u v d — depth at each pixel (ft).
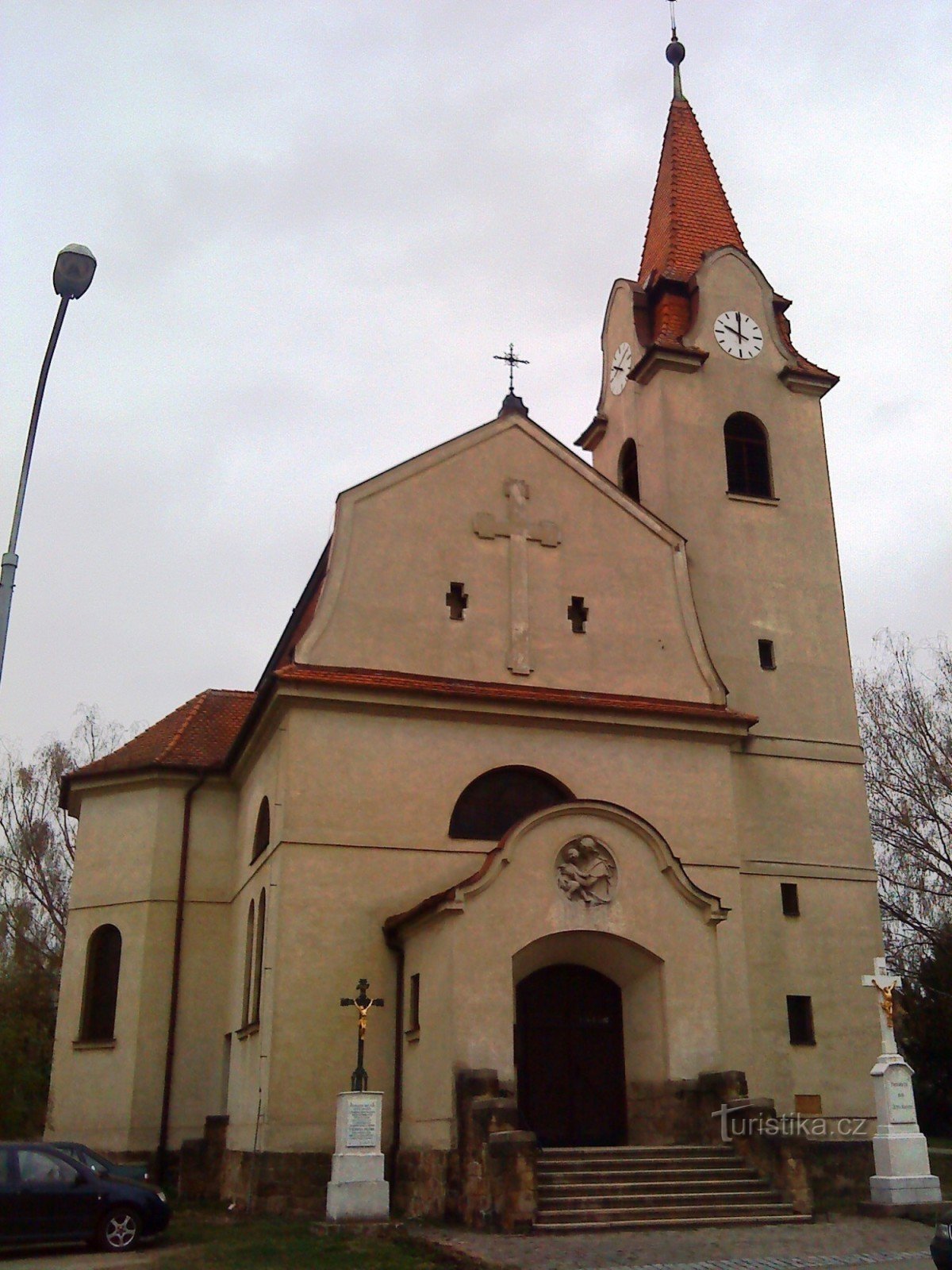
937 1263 42.68
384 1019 71.41
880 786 134.41
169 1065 85.10
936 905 135.85
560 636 83.97
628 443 104.06
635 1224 56.34
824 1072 81.30
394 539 82.17
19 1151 56.49
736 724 84.07
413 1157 66.28
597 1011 75.00
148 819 91.81
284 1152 67.05
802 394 103.40
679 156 113.60
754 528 96.53
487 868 67.00
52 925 151.43
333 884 72.49
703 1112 66.95
